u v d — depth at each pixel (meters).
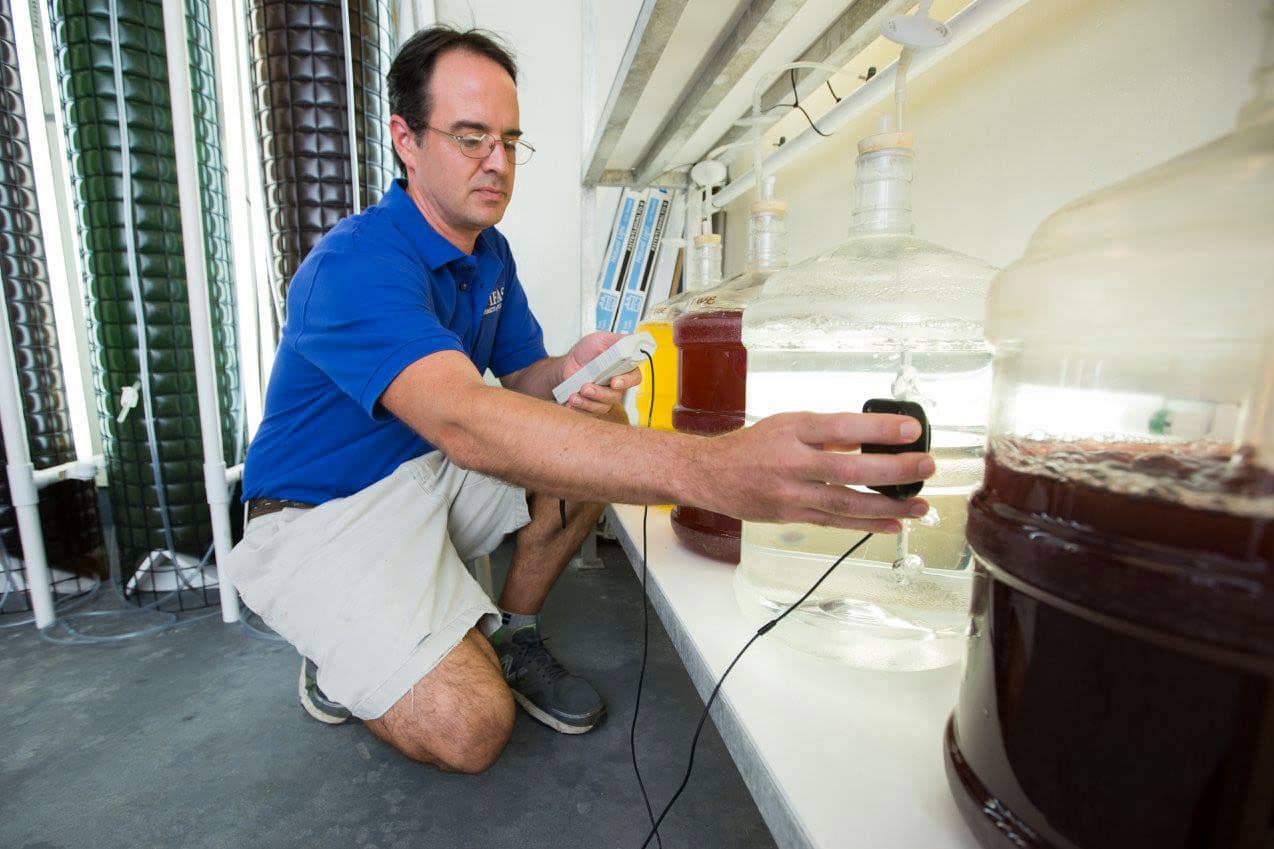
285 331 1.21
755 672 0.55
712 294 1.01
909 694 0.52
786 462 0.44
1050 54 0.74
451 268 1.14
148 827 0.97
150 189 1.63
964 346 0.61
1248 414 0.29
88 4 1.54
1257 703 0.24
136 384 1.70
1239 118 0.31
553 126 2.26
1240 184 0.29
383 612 1.02
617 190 2.27
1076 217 0.37
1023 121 0.78
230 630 1.64
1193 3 0.57
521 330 1.53
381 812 1.00
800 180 1.42
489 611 1.11
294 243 1.78
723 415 0.91
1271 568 0.24
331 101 1.74
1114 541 0.28
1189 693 0.26
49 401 1.83
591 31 1.74
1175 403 0.33
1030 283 0.38
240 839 0.95
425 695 0.99
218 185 1.80
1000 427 0.40
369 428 1.17
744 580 0.71
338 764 1.11
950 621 0.61
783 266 0.99
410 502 1.14
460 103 1.02
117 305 1.67
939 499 0.61
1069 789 0.30
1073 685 0.30
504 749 1.15
